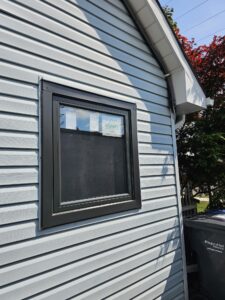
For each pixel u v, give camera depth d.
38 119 1.93
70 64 2.22
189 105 3.42
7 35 1.82
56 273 1.90
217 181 4.72
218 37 5.07
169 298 2.90
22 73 1.88
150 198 2.87
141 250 2.65
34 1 2.02
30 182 1.83
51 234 1.91
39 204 1.85
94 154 2.34
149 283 2.68
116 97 2.62
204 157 4.28
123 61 2.79
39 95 1.95
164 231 2.98
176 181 3.30
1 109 1.74
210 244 2.88
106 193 2.40
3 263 1.64
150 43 3.19
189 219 3.21
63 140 2.10
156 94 3.21
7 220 1.69
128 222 2.56
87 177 2.25
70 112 2.18
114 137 2.55
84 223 2.15
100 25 2.58
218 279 2.81
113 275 2.33
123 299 2.39
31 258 1.77
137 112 2.87
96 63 2.47
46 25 2.08
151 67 3.19
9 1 1.87
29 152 1.85
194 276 3.37
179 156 4.68
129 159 2.66
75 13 2.34
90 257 2.16
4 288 1.62
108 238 2.33
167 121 3.32
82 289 2.06
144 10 2.94
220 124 4.63
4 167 1.71
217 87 5.10
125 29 2.89
